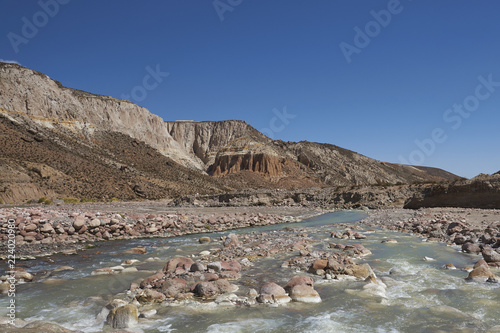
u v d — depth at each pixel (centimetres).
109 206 4188
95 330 562
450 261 1070
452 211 2695
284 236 1736
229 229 2417
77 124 10256
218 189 10419
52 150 7269
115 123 12169
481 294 711
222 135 18112
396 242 1476
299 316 608
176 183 9212
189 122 18662
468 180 3372
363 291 745
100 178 7162
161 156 11525
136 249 1363
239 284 826
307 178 15450
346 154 19562
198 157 17375
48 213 2116
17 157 6150
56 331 513
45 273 991
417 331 525
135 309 602
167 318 609
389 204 4191
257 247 1368
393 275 896
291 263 1040
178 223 2316
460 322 557
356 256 1164
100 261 1185
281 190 5534
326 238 1672
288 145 18888
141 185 7669
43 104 9781
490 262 986
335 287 788
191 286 785
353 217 3186
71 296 759
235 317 609
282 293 709
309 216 3494
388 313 612
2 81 9162
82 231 1786
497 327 515
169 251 1388
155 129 14212
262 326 564
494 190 2986
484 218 2059
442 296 704
